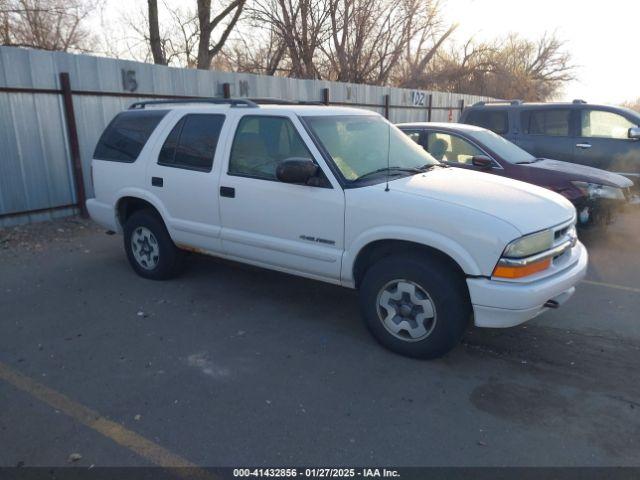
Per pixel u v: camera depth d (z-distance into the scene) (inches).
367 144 182.2
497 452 114.9
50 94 307.1
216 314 188.1
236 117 187.8
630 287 219.9
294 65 752.3
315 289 213.8
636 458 113.3
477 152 281.9
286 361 154.4
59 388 138.8
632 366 153.0
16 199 300.2
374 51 861.2
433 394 137.4
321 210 163.9
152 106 237.6
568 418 127.3
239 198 182.5
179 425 123.5
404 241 152.7
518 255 137.7
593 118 351.9
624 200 276.1
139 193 213.2
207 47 652.7
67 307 193.3
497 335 172.7
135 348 161.8
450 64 1278.3
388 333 157.2
